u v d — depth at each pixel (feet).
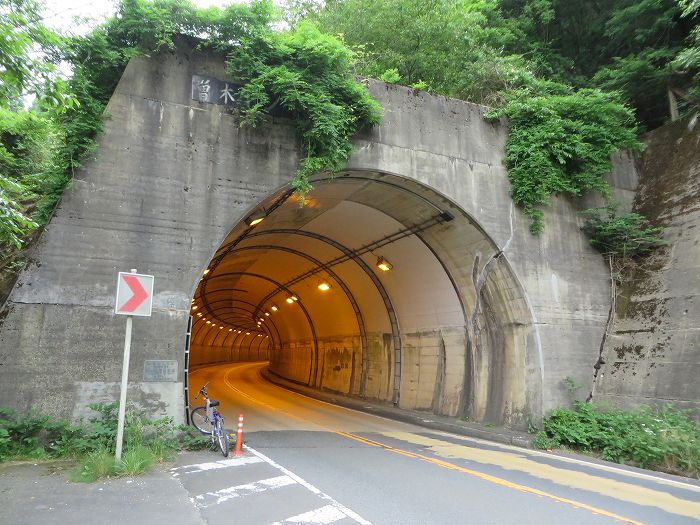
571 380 43.50
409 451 35.29
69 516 17.70
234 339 197.16
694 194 46.42
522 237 45.96
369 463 30.07
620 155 53.06
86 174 32.04
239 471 25.94
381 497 22.09
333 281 74.02
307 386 95.40
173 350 31.89
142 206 32.99
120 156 33.06
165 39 33.73
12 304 29.04
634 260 48.47
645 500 23.63
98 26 34.12
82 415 29.09
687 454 31.40
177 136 34.81
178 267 33.09
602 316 47.32
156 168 33.83
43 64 20.57
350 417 56.03
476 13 62.54
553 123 46.73
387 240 55.83
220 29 36.50
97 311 30.68
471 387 50.85
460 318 53.31
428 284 56.44
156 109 34.60
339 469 27.86
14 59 19.98
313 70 38.04
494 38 67.77
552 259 46.65
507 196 46.50
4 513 17.80
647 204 50.44
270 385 100.58
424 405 57.77
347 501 21.13
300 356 105.81
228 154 35.96
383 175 42.01
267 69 36.17
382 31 59.41
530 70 63.72
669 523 19.84
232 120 36.60
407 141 42.86
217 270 76.95
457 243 48.73
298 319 99.81
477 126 46.75
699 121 49.62
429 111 44.68
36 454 26.53
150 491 21.30
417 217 48.83
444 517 19.51
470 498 22.58
